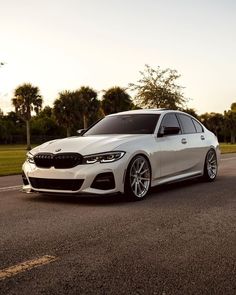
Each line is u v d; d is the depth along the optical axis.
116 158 5.94
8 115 93.69
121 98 48.00
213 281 2.89
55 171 5.93
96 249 3.67
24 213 5.33
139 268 3.16
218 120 81.62
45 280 2.92
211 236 4.09
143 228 4.43
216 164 8.72
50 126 90.31
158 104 31.72
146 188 6.43
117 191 5.94
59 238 4.05
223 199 6.27
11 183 8.98
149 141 6.66
